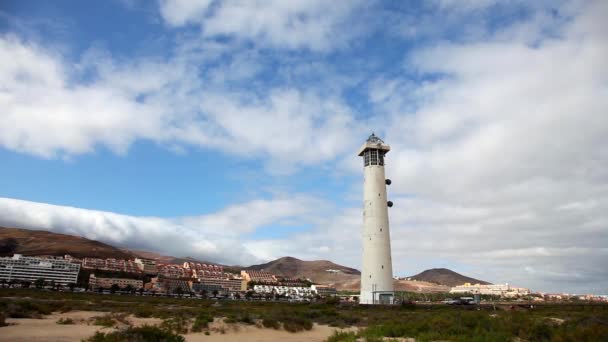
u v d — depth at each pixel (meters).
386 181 99.31
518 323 29.83
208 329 38.41
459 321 31.20
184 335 34.94
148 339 23.11
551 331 26.98
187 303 103.31
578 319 31.98
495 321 31.02
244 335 37.41
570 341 23.91
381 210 94.38
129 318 47.06
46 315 46.47
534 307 85.88
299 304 105.94
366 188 97.44
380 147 98.88
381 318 54.81
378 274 89.00
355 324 51.69
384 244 91.62
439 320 31.77
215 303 108.19
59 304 61.97
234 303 111.50
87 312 55.44
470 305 89.38
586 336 23.56
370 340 26.73
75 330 33.00
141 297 137.88
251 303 113.38
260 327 41.81
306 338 37.12
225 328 39.12
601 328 24.38
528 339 26.38
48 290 159.00
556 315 53.91
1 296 86.62
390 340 26.45
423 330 30.11
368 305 83.94
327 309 78.88
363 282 90.75
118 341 22.14
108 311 58.88
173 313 54.09
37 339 27.06
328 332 42.56
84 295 125.56
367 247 91.94
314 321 54.59
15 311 42.91
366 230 93.50
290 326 42.31
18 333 29.70
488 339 25.44
